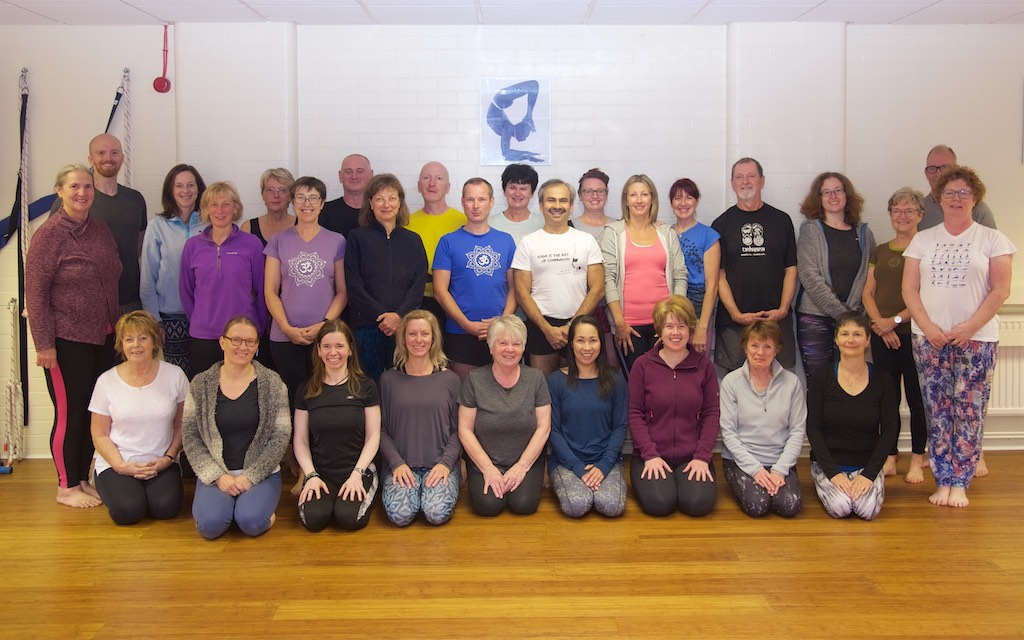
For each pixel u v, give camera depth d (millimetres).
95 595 2797
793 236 4730
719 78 5156
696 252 4648
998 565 3051
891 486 4258
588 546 3285
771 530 3488
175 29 4996
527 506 3705
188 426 3543
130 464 3639
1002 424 5141
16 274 5059
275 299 4176
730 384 3934
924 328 3875
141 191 5102
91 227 3994
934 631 2502
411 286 4223
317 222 4527
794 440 3836
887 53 5164
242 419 3537
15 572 3014
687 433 3891
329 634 2494
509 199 4582
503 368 3783
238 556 3180
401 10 4781
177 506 3668
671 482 3734
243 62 5012
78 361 3928
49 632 2514
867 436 3773
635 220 4457
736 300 4688
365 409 3674
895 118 5199
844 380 3777
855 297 4605
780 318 4621
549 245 4273
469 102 5152
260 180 4887
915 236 4012
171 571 3021
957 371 3850
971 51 5176
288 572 3004
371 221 4277
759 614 2627
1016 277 5258
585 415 3898
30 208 5059
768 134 5098
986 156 5230
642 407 3945
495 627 2539
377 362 4199
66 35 5035
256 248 4234
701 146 5188
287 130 5051
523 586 2863
